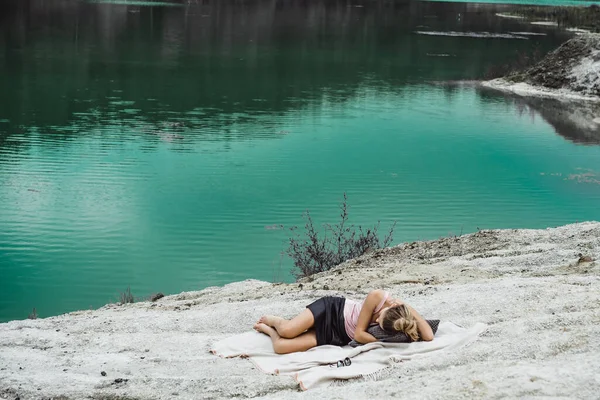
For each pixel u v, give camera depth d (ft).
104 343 24.27
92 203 59.06
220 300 30.94
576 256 34.17
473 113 111.96
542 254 34.88
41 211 56.13
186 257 47.52
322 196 63.72
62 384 20.59
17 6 244.42
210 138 87.25
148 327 25.96
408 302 26.21
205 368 21.54
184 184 65.87
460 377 17.58
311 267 45.39
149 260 46.42
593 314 21.86
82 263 46.06
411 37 217.36
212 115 102.22
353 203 61.93
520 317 23.26
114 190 63.31
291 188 65.77
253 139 87.66
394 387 18.04
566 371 16.96
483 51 190.49
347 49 185.98
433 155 82.43
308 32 220.23
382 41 204.74
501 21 275.80
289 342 22.03
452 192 66.59
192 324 25.95
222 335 24.59
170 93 118.52
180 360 22.35
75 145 80.59
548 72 143.23
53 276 43.73
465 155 83.15
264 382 20.17
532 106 121.49
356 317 22.21
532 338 20.16
